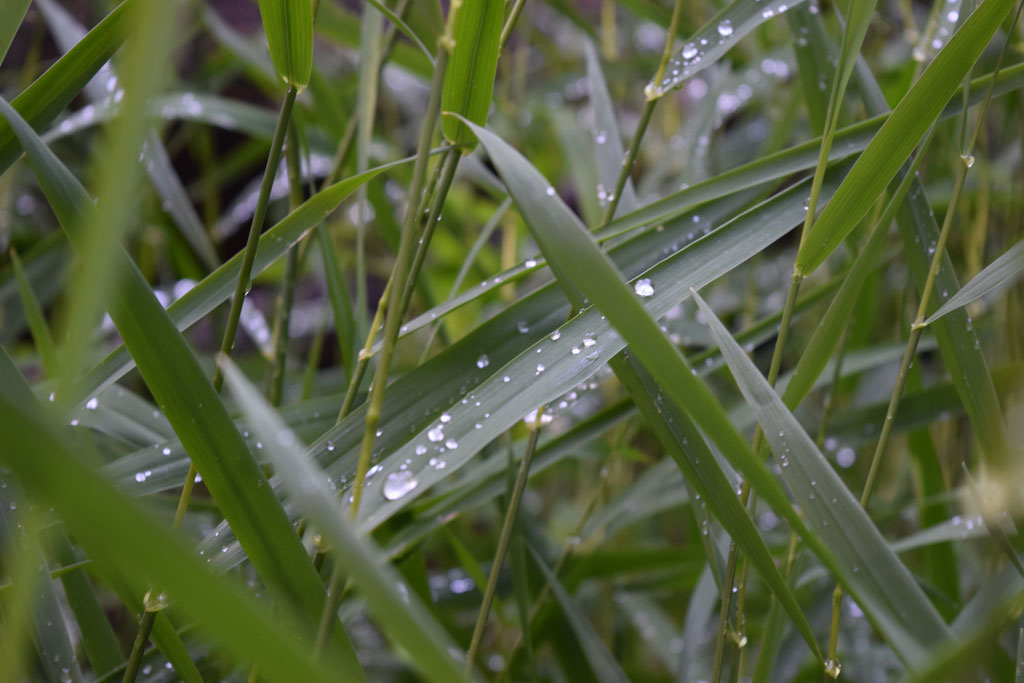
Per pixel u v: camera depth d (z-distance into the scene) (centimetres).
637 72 109
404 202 111
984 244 86
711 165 114
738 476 70
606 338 65
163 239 104
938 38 73
